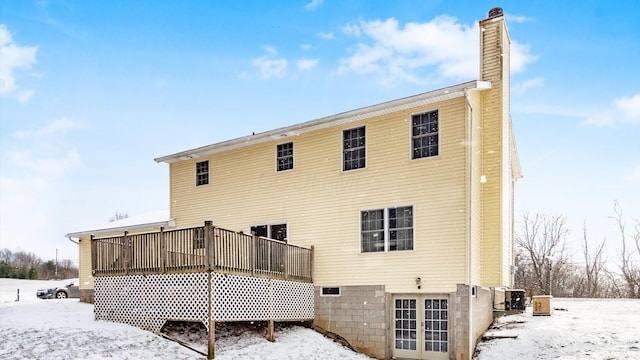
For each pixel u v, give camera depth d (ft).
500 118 42.60
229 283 34.99
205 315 33.19
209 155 54.60
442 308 38.40
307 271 44.50
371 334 40.93
